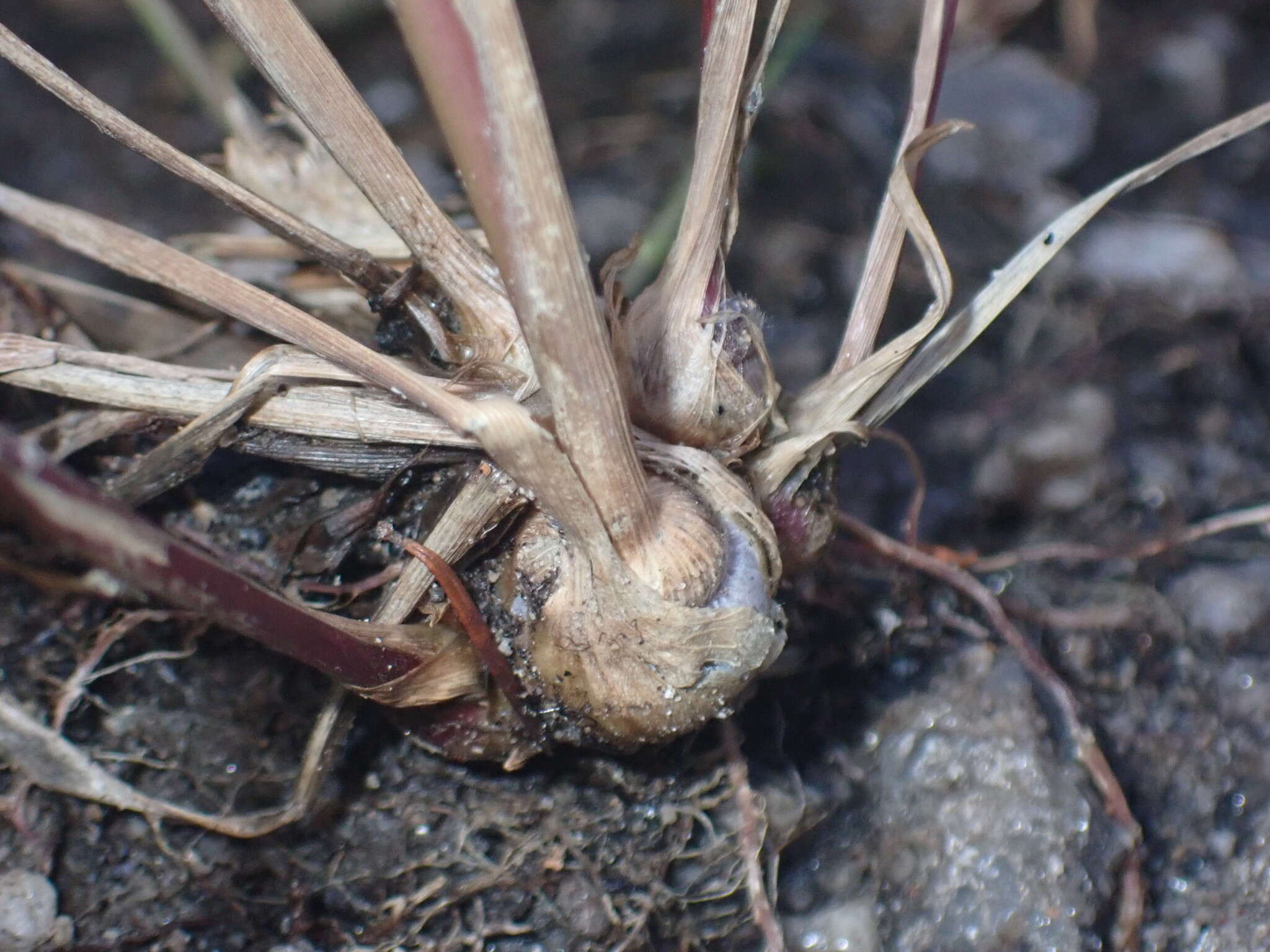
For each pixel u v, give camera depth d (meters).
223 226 0.07
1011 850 0.05
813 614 0.05
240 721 0.05
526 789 0.05
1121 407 0.06
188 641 0.05
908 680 0.05
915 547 0.05
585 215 0.07
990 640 0.05
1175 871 0.05
